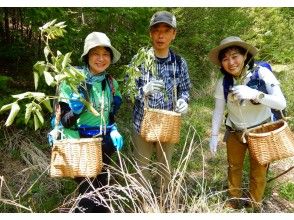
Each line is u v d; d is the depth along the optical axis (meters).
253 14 4.24
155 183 1.90
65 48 2.08
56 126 1.31
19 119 1.85
